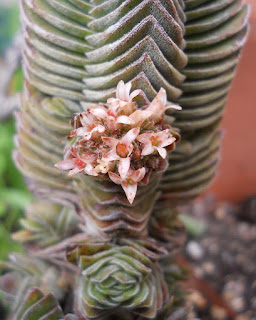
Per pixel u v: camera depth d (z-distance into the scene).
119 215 0.12
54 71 0.13
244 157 0.29
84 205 0.13
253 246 0.28
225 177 0.30
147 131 0.11
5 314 0.17
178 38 0.12
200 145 0.14
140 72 0.11
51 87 0.13
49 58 0.13
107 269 0.12
